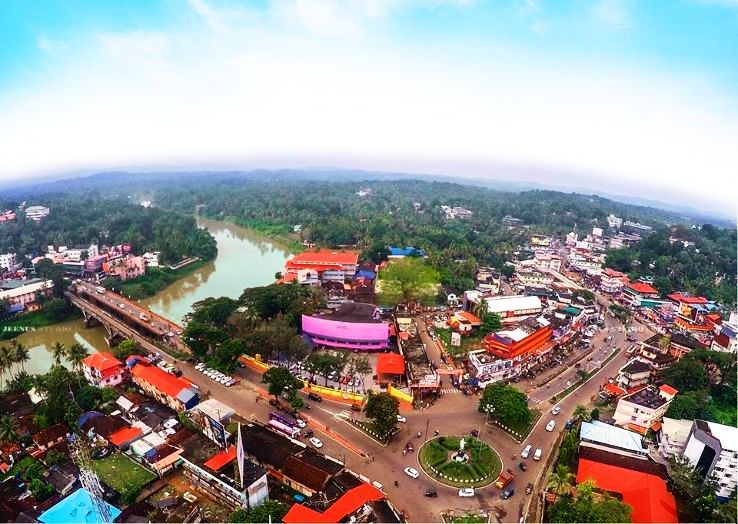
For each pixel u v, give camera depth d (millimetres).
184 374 126375
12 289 190125
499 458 92750
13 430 92438
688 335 154250
